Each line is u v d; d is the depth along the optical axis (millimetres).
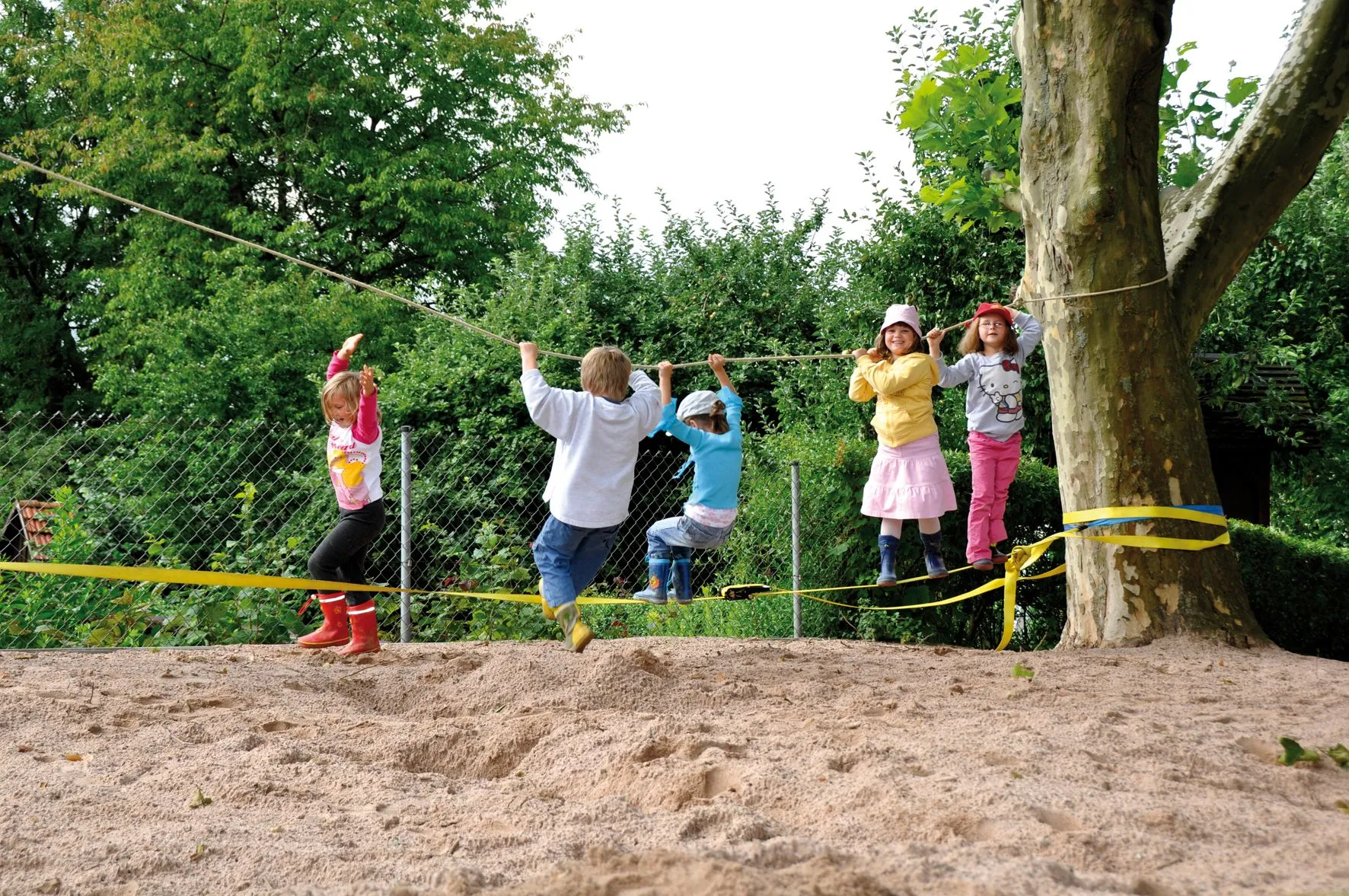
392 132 24656
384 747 4062
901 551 9375
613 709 4715
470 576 8852
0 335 27531
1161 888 2361
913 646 7445
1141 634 7191
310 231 22156
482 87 25344
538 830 2906
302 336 18922
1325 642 11023
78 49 24031
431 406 13977
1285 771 3369
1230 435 16438
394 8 23938
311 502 9820
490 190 24219
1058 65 7469
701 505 6867
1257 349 14438
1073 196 7422
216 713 4625
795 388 15094
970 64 9359
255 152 22844
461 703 5078
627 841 2775
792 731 4113
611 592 11445
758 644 7348
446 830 2969
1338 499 18672
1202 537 7309
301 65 23344
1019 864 2412
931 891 2293
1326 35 7523
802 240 18234
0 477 8352
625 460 5484
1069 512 7566
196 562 9695
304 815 3131
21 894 2520
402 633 7910
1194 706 4703
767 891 2215
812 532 9516
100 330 26969
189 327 18469
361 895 2402
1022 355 7566
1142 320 7383
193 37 22984
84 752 3965
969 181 9438
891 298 13930
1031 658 6543
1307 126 7633
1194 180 9383
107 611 7496
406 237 23094
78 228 29547
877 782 3129
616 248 17422
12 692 4859
